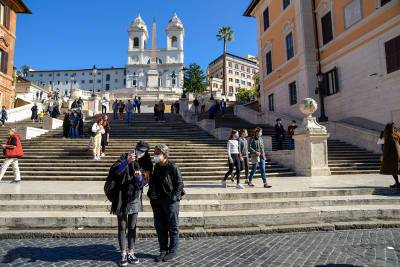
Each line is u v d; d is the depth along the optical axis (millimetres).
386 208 6863
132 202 4434
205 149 13539
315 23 21297
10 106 27781
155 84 59188
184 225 6234
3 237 5645
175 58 88938
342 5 18641
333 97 19328
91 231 5836
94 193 7430
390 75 14977
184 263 4383
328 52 19938
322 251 4820
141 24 92312
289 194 7652
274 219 6453
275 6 25891
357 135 15391
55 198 7363
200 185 9258
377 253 4684
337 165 12641
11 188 8453
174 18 91938
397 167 7977
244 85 109875
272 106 26641
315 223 6336
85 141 14688
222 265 4293
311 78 20734
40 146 13867
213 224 6297
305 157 11508
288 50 23844
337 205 7234
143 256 4691
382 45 15586
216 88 93000
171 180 4582
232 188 8570
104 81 104500
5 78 26812
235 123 22141
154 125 19062
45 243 5367
